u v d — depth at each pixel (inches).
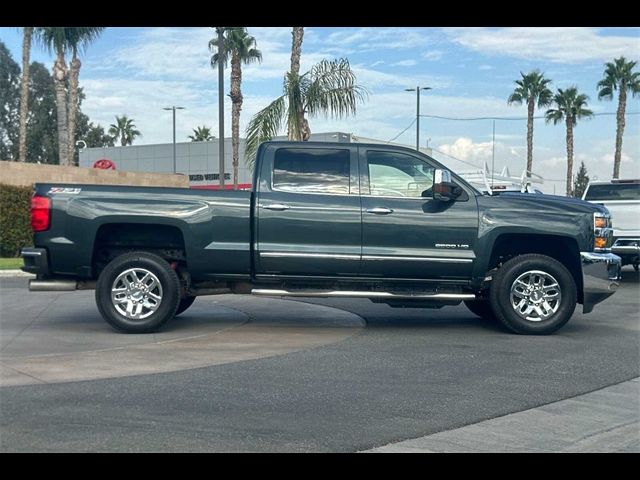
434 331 390.3
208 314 448.5
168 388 264.5
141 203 363.3
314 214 364.8
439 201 368.5
